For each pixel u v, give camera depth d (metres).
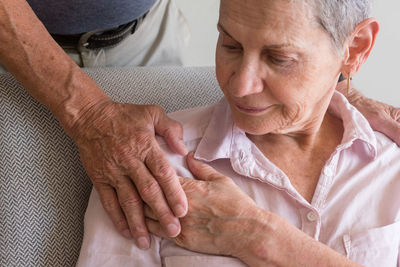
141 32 1.06
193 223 0.71
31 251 0.75
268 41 0.65
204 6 1.24
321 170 0.78
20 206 0.75
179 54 1.15
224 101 0.81
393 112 0.88
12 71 0.80
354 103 0.89
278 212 0.75
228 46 0.68
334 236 0.75
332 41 0.67
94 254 0.73
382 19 1.38
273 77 0.67
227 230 0.70
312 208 0.74
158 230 0.72
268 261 0.69
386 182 0.79
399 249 0.77
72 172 0.79
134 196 0.73
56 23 0.92
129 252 0.72
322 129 0.81
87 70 0.89
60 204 0.78
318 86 0.69
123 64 1.09
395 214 0.77
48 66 0.79
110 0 0.91
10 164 0.76
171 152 0.77
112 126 0.77
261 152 0.77
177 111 0.83
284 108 0.70
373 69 1.44
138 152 0.74
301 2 0.64
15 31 0.79
